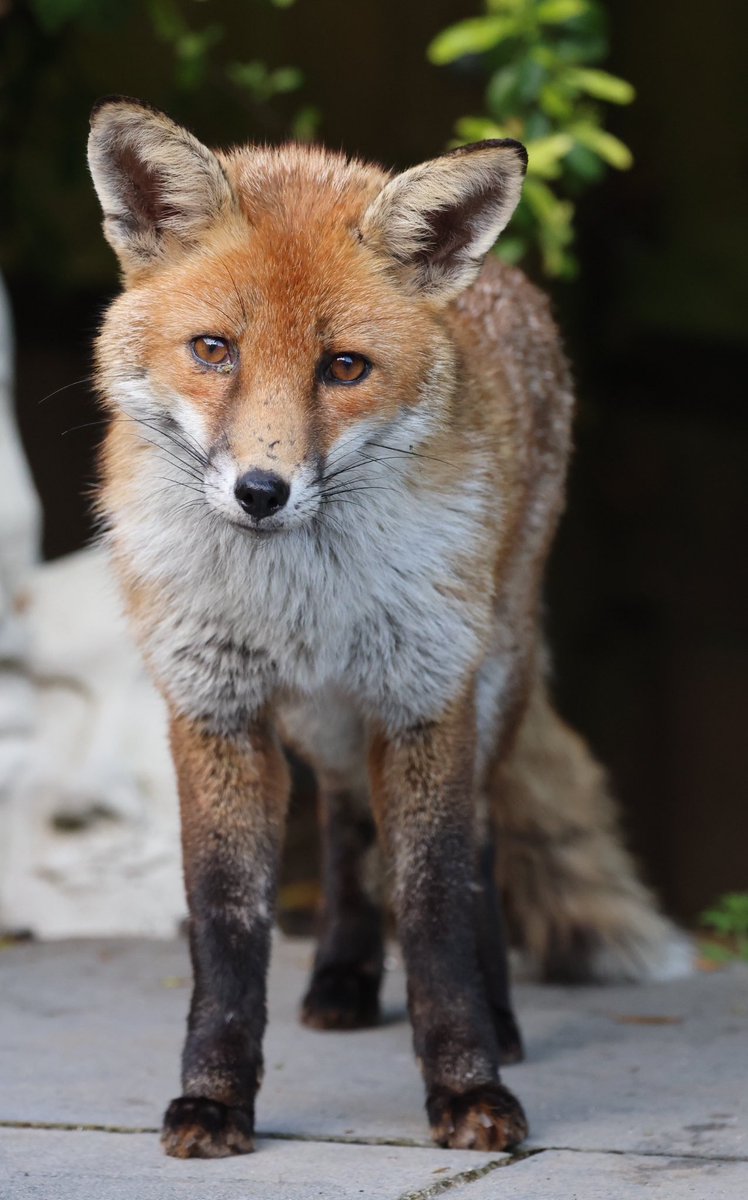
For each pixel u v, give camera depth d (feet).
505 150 18.54
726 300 67.15
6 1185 15.30
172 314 17.99
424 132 57.36
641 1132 17.46
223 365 17.79
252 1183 15.48
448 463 19.25
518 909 27.45
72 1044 21.99
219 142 48.29
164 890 31.07
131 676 32.09
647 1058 21.39
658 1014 24.56
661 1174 15.67
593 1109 18.61
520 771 27.12
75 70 48.32
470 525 19.33
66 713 32.22
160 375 18.12
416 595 18.86
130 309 18.60
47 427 56.95
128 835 31.14
